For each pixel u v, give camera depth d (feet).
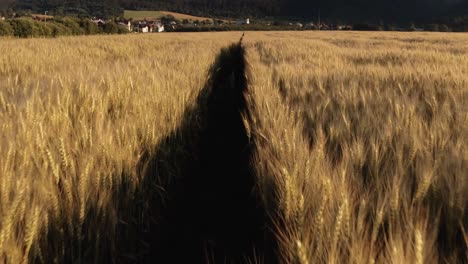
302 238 4.37
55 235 5.69
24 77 17.20
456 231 4.77
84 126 8.20
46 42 48.93
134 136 8.66
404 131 7.98
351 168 6.17
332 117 10.34
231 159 12.45
